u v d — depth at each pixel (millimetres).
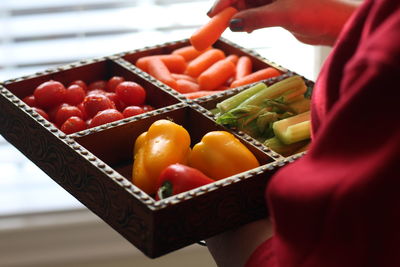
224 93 1510
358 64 691
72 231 2229
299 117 1429
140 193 1108
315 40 1253
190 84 1620
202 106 1488
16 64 2162
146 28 2215
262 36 2297
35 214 2209
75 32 2184
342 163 701
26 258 2229
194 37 1485
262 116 1423
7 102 1425
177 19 2229
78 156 1233
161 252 1105
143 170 1285
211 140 1295
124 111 1459
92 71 1620
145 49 1685
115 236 2246
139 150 1333
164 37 2234
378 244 694
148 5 2209
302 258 735
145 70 1647
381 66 668
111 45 2209
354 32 765
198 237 1132
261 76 1596
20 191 2223
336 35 1203
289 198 720
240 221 1169
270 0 1431
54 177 1339
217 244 1192
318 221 708
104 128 1345
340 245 705
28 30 2160
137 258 2258
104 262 2254
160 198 1198
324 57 2248
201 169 1292
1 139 2223
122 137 1369
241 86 1528
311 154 727
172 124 1324
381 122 684
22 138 1412
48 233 2217
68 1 2162
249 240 1142
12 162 2232
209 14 1504
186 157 1325
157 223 1077
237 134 1347
